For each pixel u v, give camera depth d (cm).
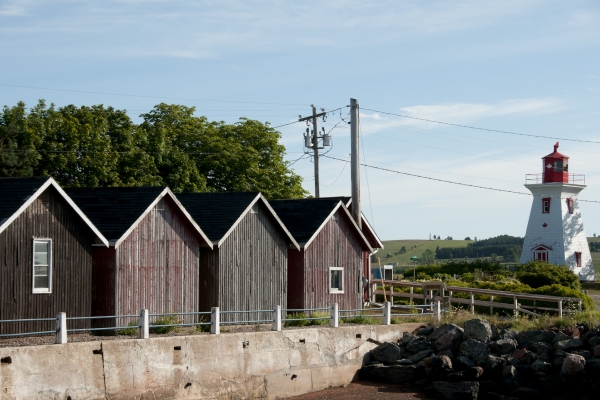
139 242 2631
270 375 2555
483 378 2802
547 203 7050
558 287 4041
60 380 1933
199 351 2317
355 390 2755
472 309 3759
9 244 2216
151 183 4644
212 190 5009
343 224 3653
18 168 4262
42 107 4650
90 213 2689
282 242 3291
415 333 3156
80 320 2431
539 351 2909
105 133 4616
